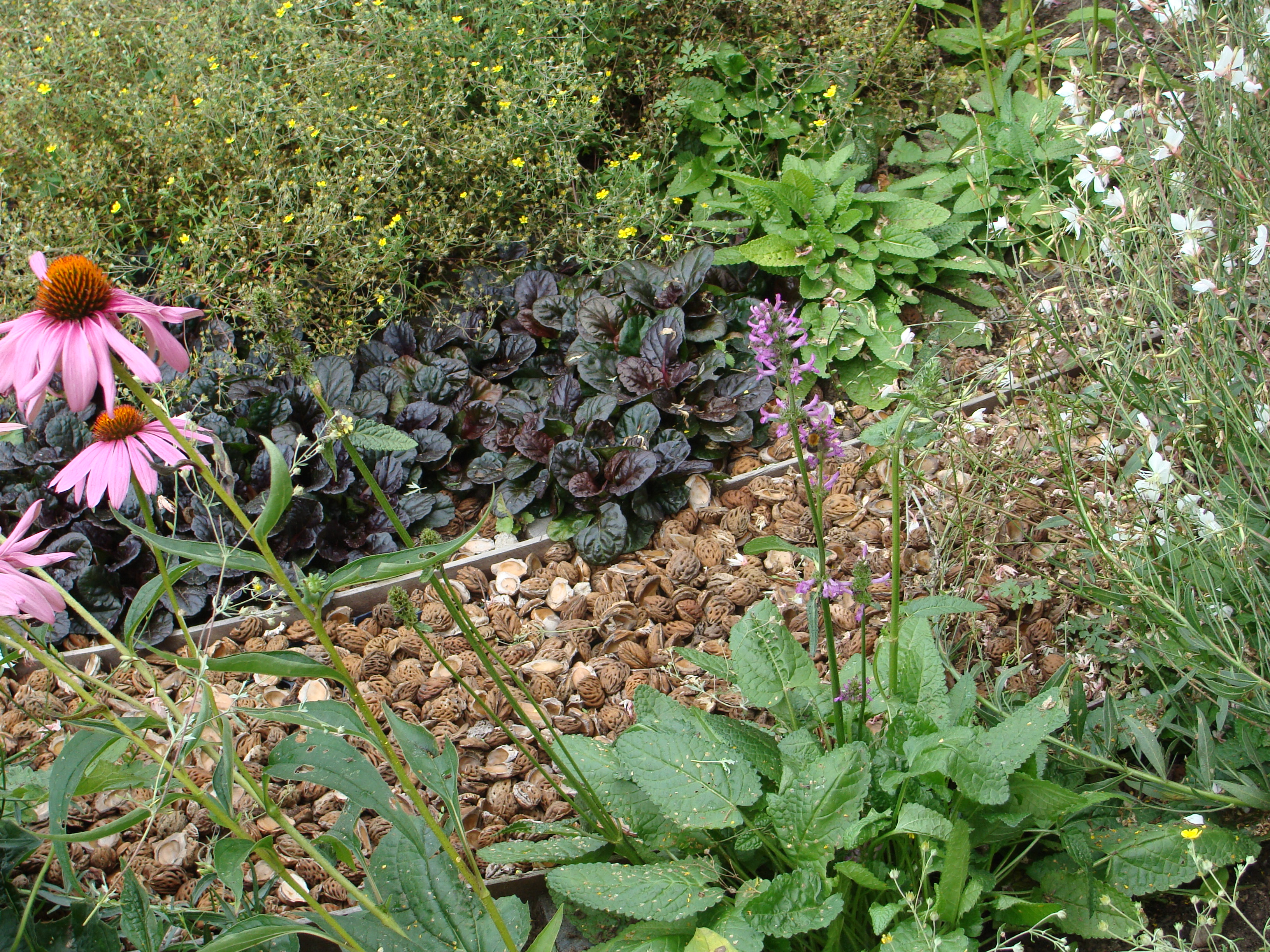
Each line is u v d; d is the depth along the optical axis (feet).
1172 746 7.72
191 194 13.38
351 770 4.90
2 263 12.99
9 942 5.82
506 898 6.31
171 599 5.12
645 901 6.16
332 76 13.79
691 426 11.80
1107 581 8.27
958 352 12.21
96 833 4.23
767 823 6.68
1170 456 8.20
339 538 11.10
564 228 13.73
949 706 6.91
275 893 8.05
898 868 6.81
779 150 14.85
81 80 14.82
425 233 13.25
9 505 11.08
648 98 15.31
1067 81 9.05
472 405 12.03
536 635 10.07
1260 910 6.97
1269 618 7.10
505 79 14.60
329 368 11.98
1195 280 8.03
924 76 15.11
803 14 14.98
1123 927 6.42
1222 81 8.29
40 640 5.25
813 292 12.53
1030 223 10.37
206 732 9.11
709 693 9.25
